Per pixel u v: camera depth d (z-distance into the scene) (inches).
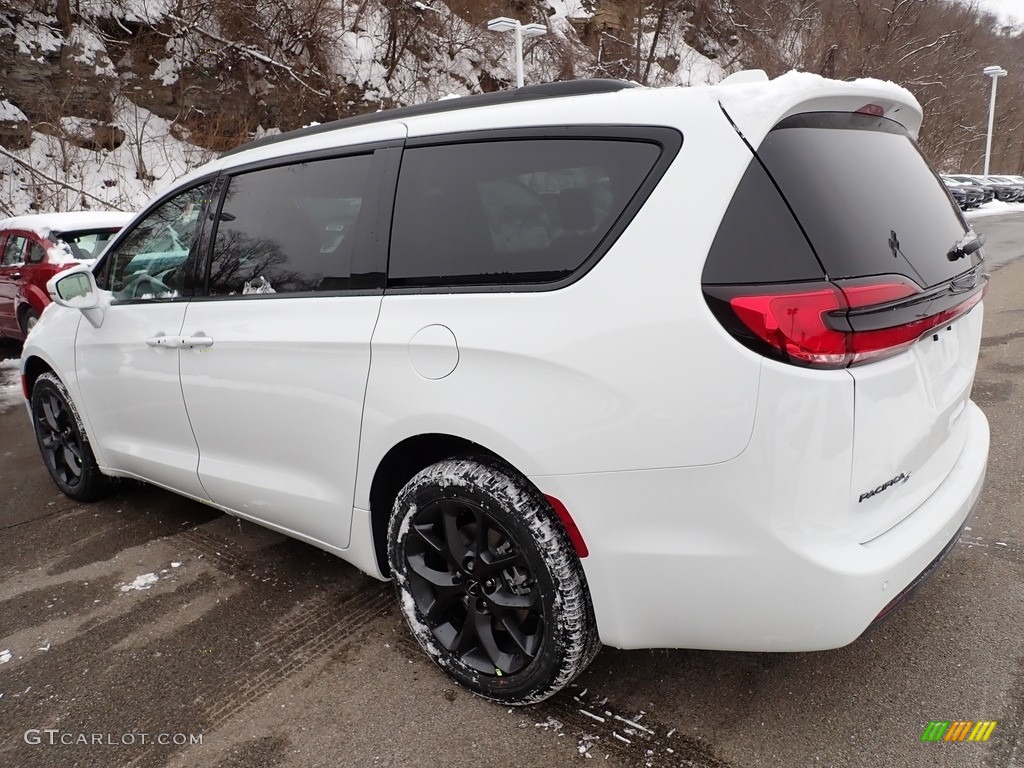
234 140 633.0
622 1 1178.6
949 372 80.2
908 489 72.8
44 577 118.3
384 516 91.8
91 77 564.4
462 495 78.1
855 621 63.5
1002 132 1975.9
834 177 67.9
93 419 134.5
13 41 528.4
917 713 77.2
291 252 96.9
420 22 798.5
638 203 67.8
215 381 103.9
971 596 97.7
